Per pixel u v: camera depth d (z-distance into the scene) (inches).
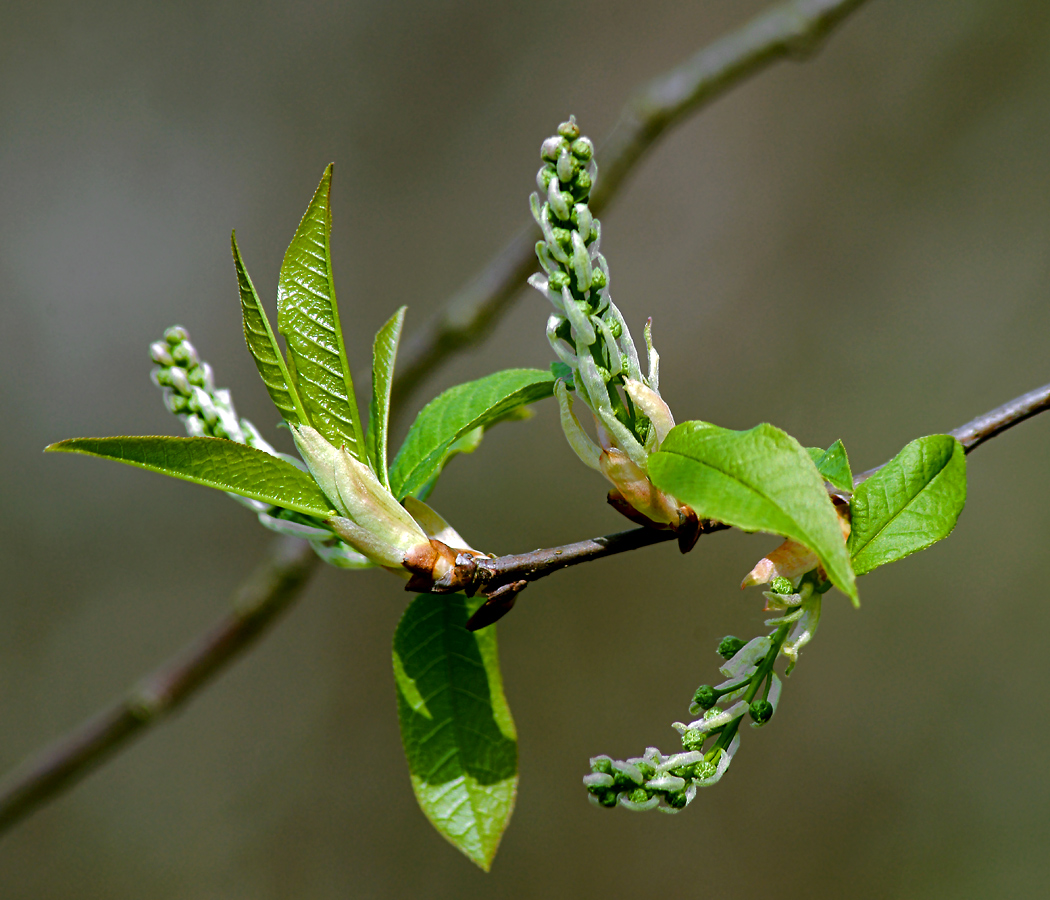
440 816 19.8
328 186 18.8
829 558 17.8
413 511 19.2
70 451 18.5
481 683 19.9
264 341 18.8
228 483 18.8
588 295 18.6
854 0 27.9
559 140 18.5
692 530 18.8
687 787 18.5
